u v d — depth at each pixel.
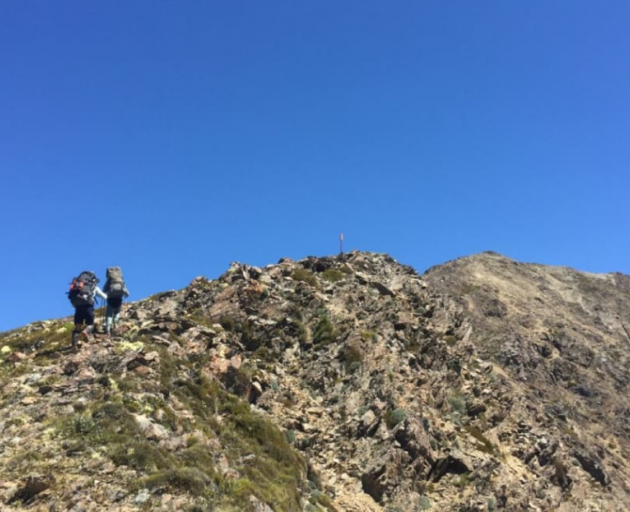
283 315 36.62
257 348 33.88
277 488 20.27
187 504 16.03
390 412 29.34
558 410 70.69
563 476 34.94
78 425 18.25
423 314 41.62
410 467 27.20
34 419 18.81
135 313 36.00
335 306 38.75
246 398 27.67
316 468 25.94
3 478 15.68
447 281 154.00
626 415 101.38
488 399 36.22
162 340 26.92
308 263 46.19
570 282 175.38
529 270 176.38
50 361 23.45
